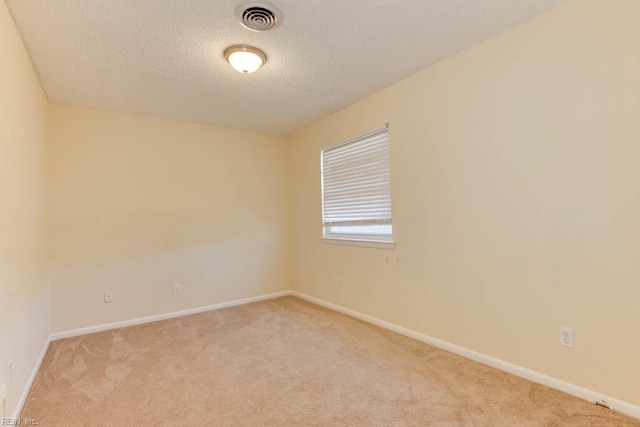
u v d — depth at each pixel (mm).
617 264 1772
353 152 3584
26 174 2240
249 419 1780
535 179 2080
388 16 2020
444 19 2066
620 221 1759
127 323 3475
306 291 4383
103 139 3430
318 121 4055
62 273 3172
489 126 2312
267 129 4402
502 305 2266
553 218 2006
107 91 2992
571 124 1923
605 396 1812
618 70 1754
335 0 1858
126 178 3543
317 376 2246
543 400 1887
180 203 3869
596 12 1821
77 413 1850
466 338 2490
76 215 3260
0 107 1677
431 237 2730
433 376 2207
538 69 2055
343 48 2377
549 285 2033
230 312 3857
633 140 1711
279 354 2625
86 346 2871
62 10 1877
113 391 2086
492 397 1931
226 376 2270
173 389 2104
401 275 3008
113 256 3441
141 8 1883
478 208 2393
